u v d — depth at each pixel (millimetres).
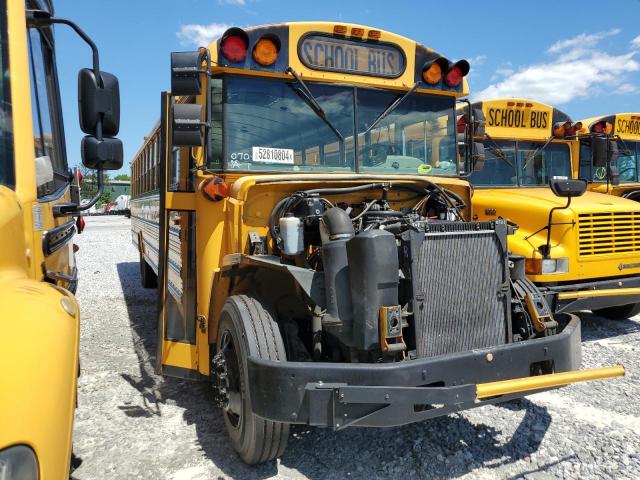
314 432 3949
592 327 6930
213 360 3615
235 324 3354
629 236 6363
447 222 3414
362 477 3330
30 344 1615
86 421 4195
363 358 3229
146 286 10172
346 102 4465
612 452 3611
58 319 1800
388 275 3037
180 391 4844
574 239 6012
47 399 1536
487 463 3498
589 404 4418
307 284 3186
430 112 4883
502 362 3148
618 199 6852
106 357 5918
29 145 2379
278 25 4168
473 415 4223
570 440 3791
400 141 4711
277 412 2928
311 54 4289
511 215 6590
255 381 3053
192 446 3758
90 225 34125
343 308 3104
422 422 4105
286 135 4246
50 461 1483
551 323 3541
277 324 3348
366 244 3010
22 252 2150
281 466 3467
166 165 4344
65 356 1702
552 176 8500
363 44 4504
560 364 3359
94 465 3496
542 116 8250
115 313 8141
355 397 2791
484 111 7691
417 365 2896
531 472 3381
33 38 3051
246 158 4098
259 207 3969
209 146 4031
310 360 3576
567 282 6109
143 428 4059
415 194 4531
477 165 5133
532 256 5906
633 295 6148
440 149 4953
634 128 9703
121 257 15773
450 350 3303
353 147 4477
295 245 3508
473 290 3412
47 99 3543
